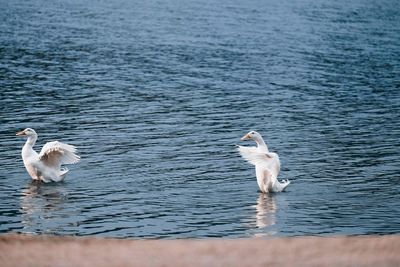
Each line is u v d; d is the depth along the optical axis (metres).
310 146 30.83
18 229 20.77
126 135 31.77
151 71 46.66
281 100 40.12
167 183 25.28
